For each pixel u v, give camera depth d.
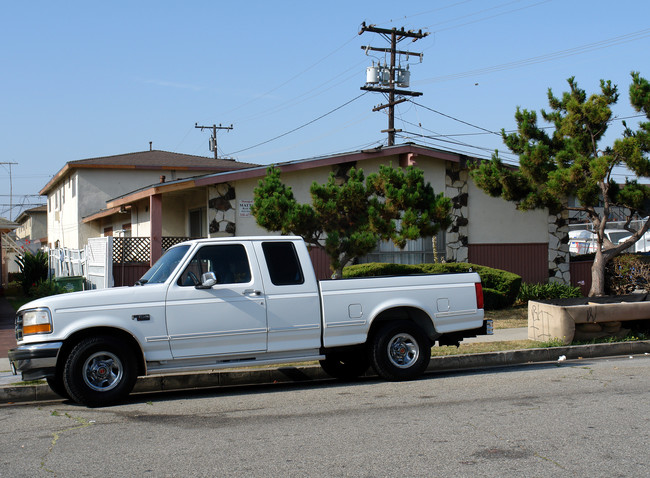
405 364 9.62
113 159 29.66
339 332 9.20
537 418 7.06
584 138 17.62
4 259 38.34
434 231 14.23
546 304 12.60
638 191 17.72
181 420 7.42
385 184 13.93
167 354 8.49
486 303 17.77
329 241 13.34
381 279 9.51
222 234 16.75
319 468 5.45
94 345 8.16
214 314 8.65
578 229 39.56
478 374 10.19
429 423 6.91
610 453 5.77
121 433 6.85
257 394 9.08
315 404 8.15
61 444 6.46
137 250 17.11
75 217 29.38
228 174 16.58
